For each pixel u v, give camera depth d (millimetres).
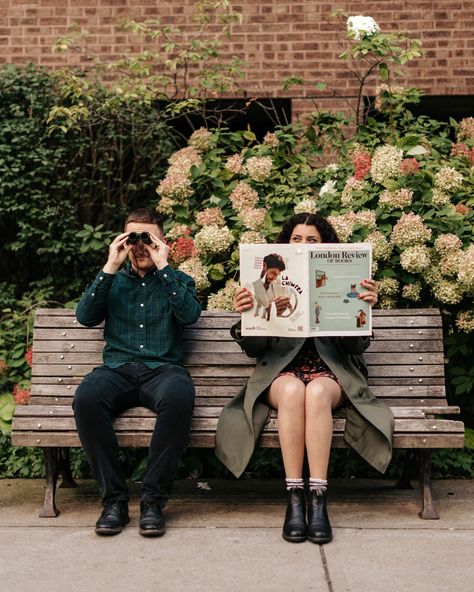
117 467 3730
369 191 5023
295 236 4117
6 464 4781
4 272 6711
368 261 3789
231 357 4410
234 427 3832
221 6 7070
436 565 3211
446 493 4363
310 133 5922
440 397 4297
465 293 4883
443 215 4961
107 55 7539
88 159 6594
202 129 5609
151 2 7535
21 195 6254
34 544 3492
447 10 7418
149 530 3547
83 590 2988
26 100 6398
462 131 5715
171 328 4109
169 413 3656
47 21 7547
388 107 5945
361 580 3061
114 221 6672
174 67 6422
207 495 4332
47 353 4418
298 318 3754
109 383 3859
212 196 5324
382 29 7453
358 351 3982
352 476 4770
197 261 5000
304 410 3680
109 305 4121
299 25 7477
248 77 7508
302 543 3477
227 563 3246
